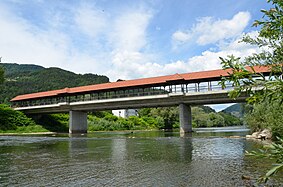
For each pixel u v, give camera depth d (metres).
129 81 58.56
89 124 83.12
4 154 22.38
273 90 2.87
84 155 21.11
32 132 69.94
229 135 43.62
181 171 13.88
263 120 33.22
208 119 116.69
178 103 52.66
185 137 40.47
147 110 120.50
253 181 11.09
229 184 10.84
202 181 11.52
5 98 141.38
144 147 26.41
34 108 72.75
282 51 3.41
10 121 70.88
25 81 190.88
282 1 2.91
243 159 17.06
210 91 47.25
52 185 11.41
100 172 14.02
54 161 18.16
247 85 2.96
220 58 3.07
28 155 21.62
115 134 58.34
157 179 12.14
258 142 27.77
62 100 69.38
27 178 12.80
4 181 12.20
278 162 2.85
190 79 49.09
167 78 52.75
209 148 24.09
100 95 72.06
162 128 98.62
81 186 11.19
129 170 14.42
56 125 80.88
